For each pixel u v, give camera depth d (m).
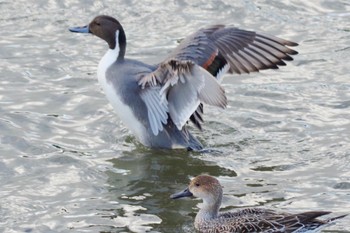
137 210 12.84
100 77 14.95
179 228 12.34
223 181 13.61
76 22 19.02
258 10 19.42
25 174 13.84
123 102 14.72
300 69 17.20
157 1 19.75
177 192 13.40
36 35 18.56
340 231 11.96
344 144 14.55
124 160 14.39
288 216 11.84
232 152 14.59
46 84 16.77
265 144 14.75
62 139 14.96
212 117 15.64
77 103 16.12
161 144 14.75
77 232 12.17
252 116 15.60
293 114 15.63
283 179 13.59
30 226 12.35
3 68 17.27
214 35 14.88
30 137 14.95
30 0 19.78
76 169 14.02
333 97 16.16
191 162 14.32
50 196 13.21
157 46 18.06
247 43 14.73
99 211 12.77
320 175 13.64
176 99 14.10
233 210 12.55
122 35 15.05
